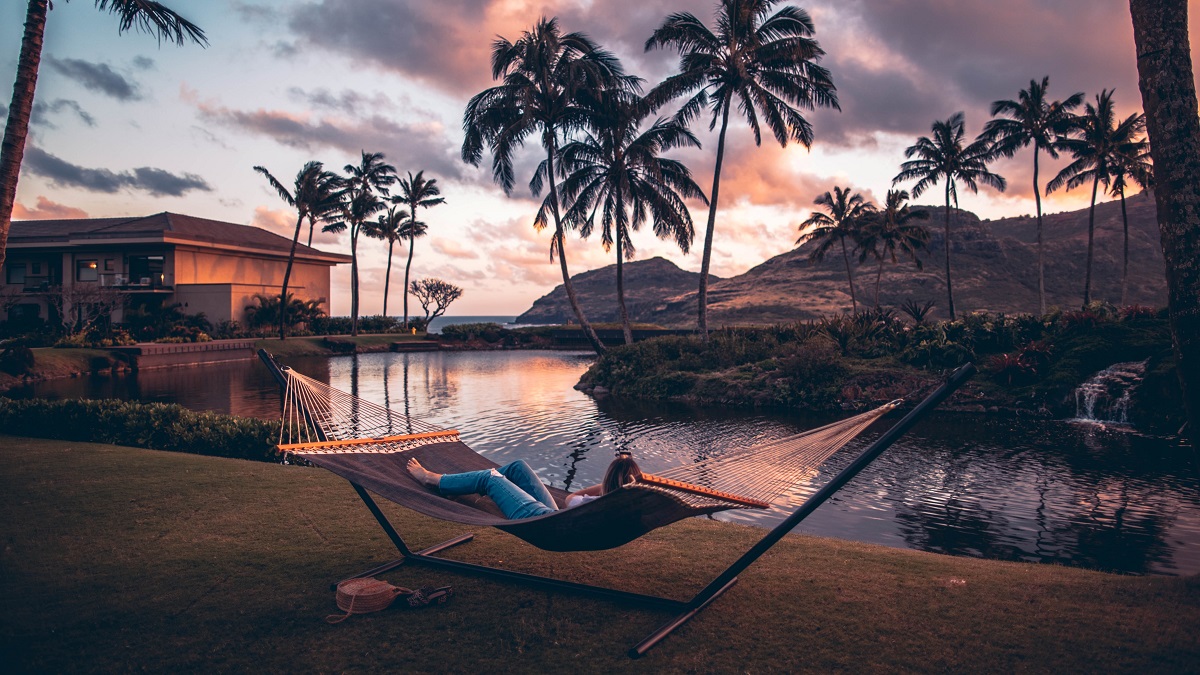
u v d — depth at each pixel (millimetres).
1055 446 16219
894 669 3139
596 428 19156
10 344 30188
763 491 3459
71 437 11117
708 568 4680
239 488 7051
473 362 45188
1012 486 12133
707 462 3922
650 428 19156
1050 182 45312
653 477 2828
